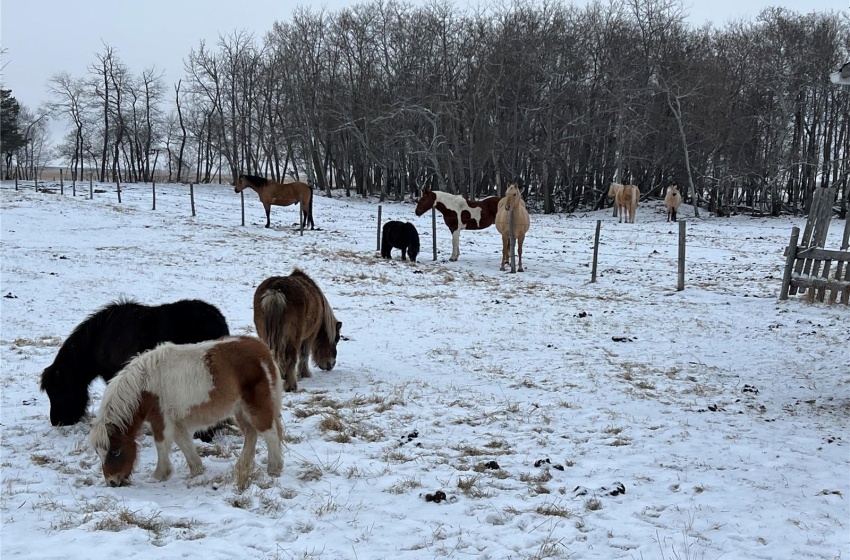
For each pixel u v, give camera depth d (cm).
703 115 4594
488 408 848
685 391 952
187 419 578
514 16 4966
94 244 2297
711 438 756
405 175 5544
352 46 5831
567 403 874
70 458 644
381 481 601
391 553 469
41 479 582
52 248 2161
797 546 502
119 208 3203
